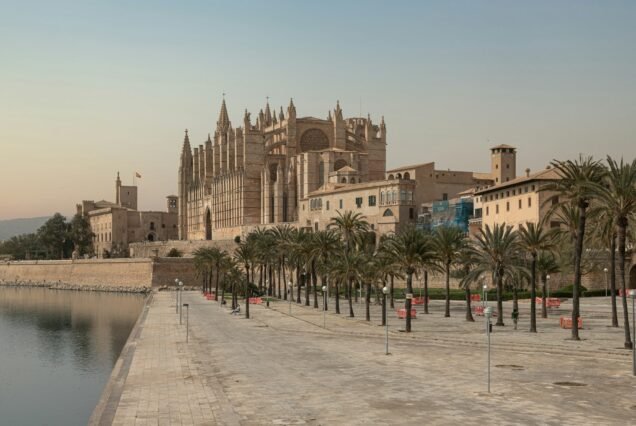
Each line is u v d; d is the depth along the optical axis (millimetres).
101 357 89375
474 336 69938
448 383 45625
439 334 72375
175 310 117188
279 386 45750
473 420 35469
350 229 114188
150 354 62812
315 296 116000
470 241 93688
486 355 58000
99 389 68500
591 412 36875
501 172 188000
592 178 64062
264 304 129000
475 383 45406
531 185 120688
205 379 49000
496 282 84188
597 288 118062
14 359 88062
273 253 142625
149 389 45562
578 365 52062
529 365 52281
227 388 45375
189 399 42000
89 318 138000
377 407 38844
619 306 100562
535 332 72438
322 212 186250
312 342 70125
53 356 90312
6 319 137750
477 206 151750
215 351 64250
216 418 36812
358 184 179625
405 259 77875
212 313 110875
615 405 38469
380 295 121500
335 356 59344
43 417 57250
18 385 70812
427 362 54781
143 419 36875
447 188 179250
